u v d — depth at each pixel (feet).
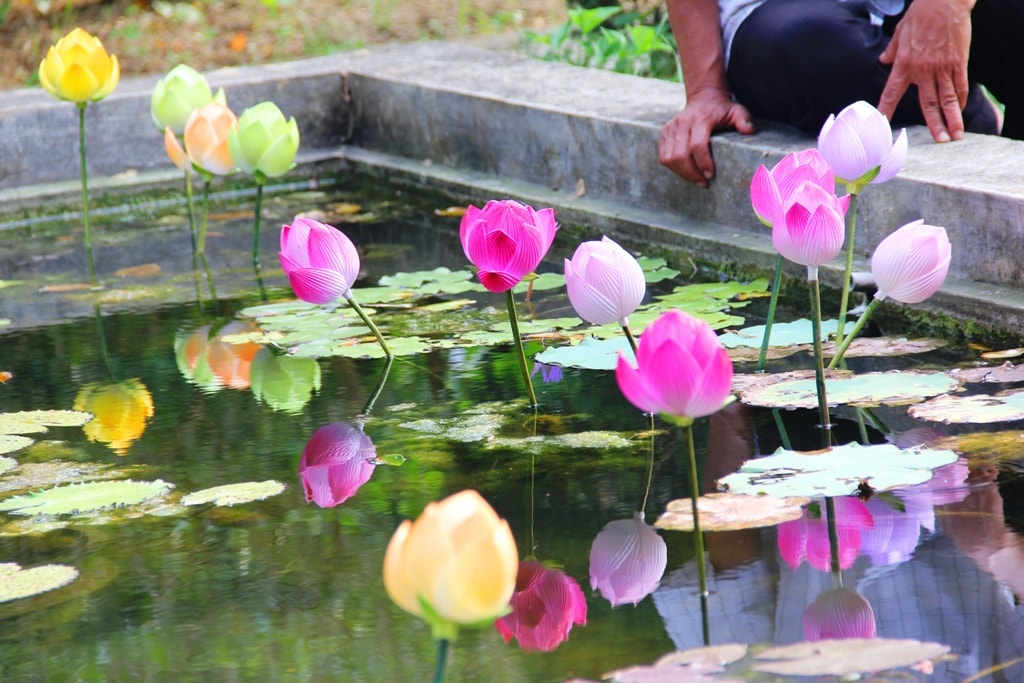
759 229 12.96
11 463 8.61
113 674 5.75
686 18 13.83
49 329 12.07
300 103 19.51
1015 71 12.98
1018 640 5.49
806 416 8.67
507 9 29.45
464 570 4.40
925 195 11.04
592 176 15.30
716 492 7.43
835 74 12.47
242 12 30.58
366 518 7.39
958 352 9.96
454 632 4.55
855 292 11.42
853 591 6.07
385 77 18.81
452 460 8.25
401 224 16.16
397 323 11.69
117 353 11.19
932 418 8.40
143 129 18.48
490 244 8.56
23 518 7.63
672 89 16.20
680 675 5.38
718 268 13.09
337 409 9.43
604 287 7.99
